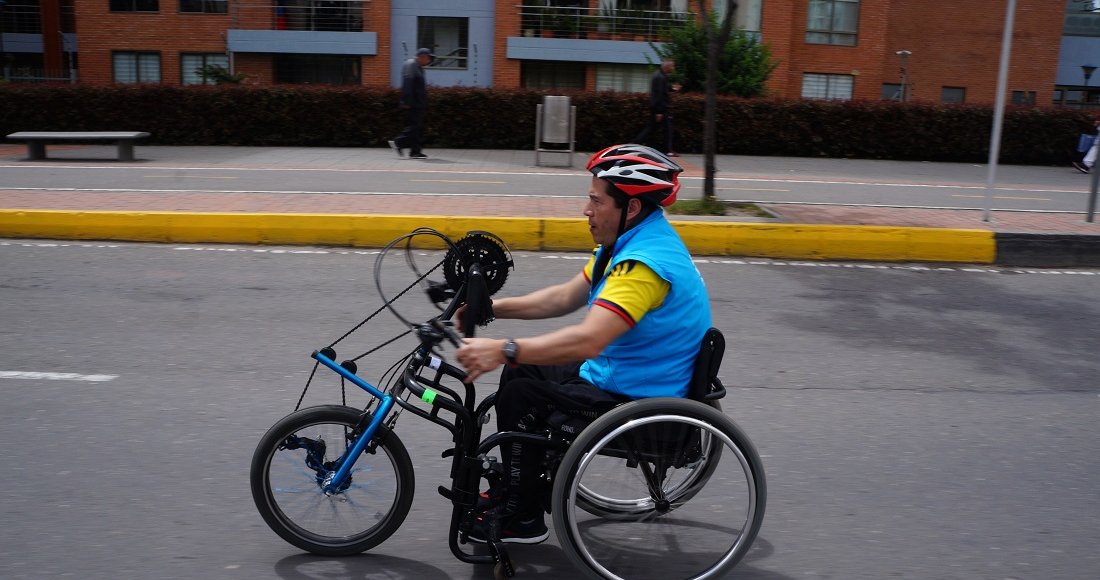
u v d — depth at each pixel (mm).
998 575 3557
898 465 4609
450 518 3941
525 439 3291
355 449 3459
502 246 3443
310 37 27016
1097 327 7457
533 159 18922
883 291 8492
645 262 3094
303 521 3572
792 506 4121
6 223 9805
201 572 3428
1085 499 4270
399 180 14406
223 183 13602
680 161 19516
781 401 5527
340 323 6953
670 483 3441
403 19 27641
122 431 4766
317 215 9789
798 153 21812
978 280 9070
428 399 3346
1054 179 18562
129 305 7316
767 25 27562
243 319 6996
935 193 14906
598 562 3352
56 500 3975
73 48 33812
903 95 31047
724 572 3371
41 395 5266
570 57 26812
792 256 9820
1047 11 32406
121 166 16359
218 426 4867
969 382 6000
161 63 29391
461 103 21250
